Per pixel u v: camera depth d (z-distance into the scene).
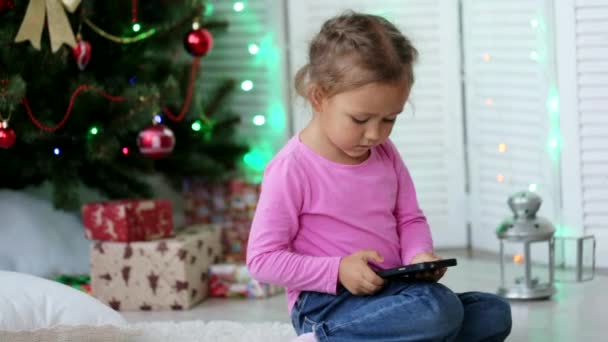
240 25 3.95
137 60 3.63
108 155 3.45
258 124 3.95
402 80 2.03
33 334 2.25
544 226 3.12
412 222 2.29
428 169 3.85
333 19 2.15
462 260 3.66
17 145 3.52
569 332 2.73
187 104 3.70
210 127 3.81
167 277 3.22
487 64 3.68
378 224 2.20
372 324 2.08
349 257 2.09
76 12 3.41
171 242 3.22
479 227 3.80
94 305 2.45
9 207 3.57
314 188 2.17
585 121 3.41
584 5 3.35
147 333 2.75
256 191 3.72
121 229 3.24
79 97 3.43
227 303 3.29
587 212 3.45
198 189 3.82
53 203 3.61
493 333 2.27
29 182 3.69
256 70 3.95
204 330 2.79
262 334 2.73
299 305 2.20
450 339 2.12
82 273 3.54
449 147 3.82
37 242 3.51
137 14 3.69
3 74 3.26
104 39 3.58
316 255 2.18
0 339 2.22
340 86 2.01
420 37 3.78
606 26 3.34
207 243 3.43
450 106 3.81
